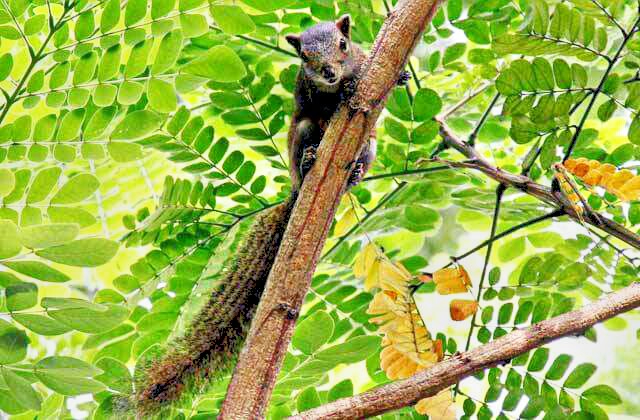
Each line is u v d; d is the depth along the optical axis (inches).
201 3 132.2
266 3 133.0
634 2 137.3
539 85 134.6
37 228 128.0
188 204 137.9
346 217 138.3
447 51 139.3
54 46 133.9
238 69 132.1
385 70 131.6
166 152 137.6
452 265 135.9
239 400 130.1
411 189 139.6
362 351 132.5
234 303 136.2
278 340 130.6
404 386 130.7
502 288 136.0
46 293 140.9
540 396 133.9
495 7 137.9
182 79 132.1
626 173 133.5
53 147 132.8
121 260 142.3
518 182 135.3
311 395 134.0
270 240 137.0
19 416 135.3
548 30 134.0
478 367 131.1
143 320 136.9
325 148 131.6
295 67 140.0
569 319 131.7
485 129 142.2
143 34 132.4
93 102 133.1
